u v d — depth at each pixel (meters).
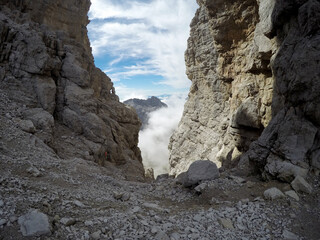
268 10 14.47
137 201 10.12
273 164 10.30
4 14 22.17
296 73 10.07
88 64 29.20
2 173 9.04
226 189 10.33
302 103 10.17
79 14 31.17
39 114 18.22
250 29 22.59
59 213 6.74
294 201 8.19
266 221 7.26
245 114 20.81
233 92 26.73
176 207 9.89
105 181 13.04
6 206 5.97
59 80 23.58
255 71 20.05
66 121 21.98
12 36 20.36
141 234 6.26
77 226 6.21
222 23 23.97
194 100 43.47
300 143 9.82
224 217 7.72
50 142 17.20
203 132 39.56
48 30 24.94
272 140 11.20
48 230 5.33
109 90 36.16
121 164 25.42
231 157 23.98
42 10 25.66
